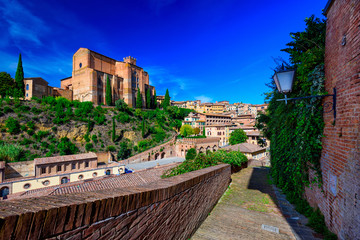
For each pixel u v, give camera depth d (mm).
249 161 23641
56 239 1634
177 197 4047
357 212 3793
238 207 7480
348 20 4301
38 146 42375
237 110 129750
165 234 3508
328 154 5473
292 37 8633
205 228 5473
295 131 7766
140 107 76125
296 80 7316
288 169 9055
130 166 43906
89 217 1932
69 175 31297
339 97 4777
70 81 75312
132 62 84000
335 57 5078
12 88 52375
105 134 54500
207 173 6469
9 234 1316
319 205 6082
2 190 25828
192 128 75375
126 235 2467
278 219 6352
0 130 40344
